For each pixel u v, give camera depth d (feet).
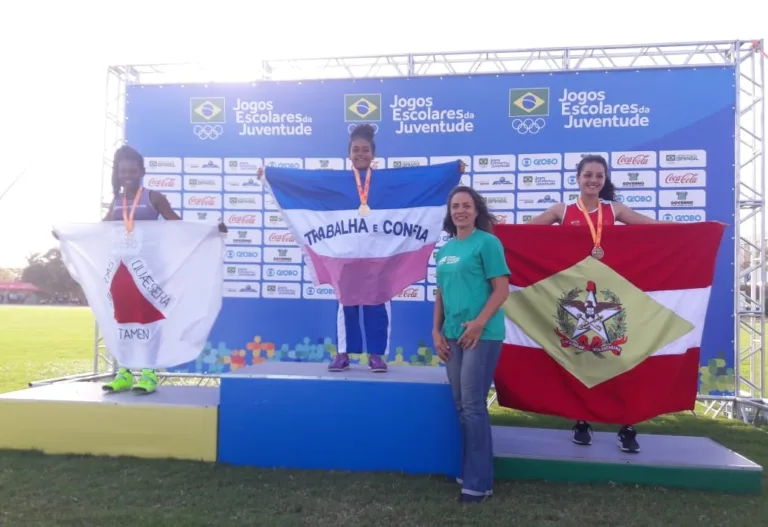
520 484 11.63
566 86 19.92
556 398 12.64
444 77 20.49
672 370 12.38
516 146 20.18
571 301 12.73
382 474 12.04
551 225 12.90
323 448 12.43
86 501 10.42
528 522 9.69
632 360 12.44
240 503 10.40
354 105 20.98
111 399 13.61
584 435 13.02
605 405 12.42
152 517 9.67
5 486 11.14
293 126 21.34
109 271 14.67
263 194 21.50
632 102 19.61
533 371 12.78
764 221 18.88
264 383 12.66
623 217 13.20
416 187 14.03
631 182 19.63
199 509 10.09
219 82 21.62
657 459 11.90
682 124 19.34
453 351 11.18
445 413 12.05
